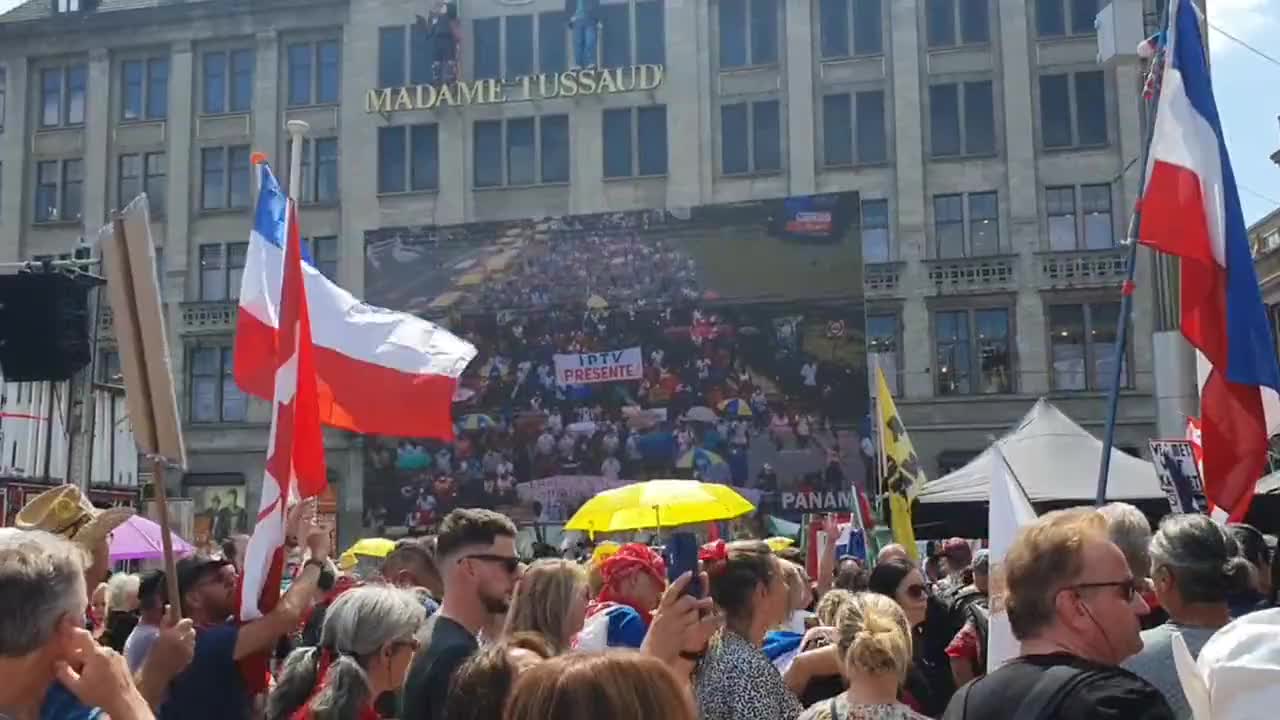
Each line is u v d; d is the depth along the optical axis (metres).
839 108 38.53
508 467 32.25
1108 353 35.81
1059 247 36.66
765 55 39.06
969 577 11.29
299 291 6.00
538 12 40.41
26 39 43.41
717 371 31.36
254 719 5.03
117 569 15.37
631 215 32.12
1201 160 7.33
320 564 5.38
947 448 36.41
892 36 38.31
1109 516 4.65
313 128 41.53
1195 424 11.18
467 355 8.85
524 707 2.16
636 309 31.88
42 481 13.63
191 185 42.22
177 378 41.19
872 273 37.34
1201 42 7.51
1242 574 4.06
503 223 32.72
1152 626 5.31
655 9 39.81
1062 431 12.04
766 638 6.80
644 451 31.53
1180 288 7.34
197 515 40.22
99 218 42.47
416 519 32.72
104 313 39.66
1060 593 3.22
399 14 41.00
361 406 8.75
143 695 3.90
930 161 37.72
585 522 10.85
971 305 36.75
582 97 39.88
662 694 2.16
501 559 4.63
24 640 2.69
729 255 31.55
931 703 6.82
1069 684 2.96
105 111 42.84
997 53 37.62
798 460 30.80
